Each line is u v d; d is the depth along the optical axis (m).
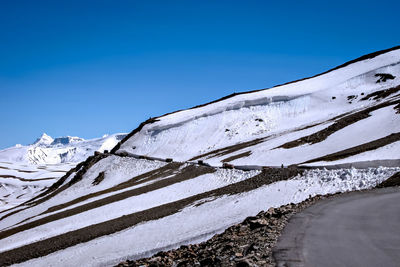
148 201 55.38
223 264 9.37
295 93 138.12
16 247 48.81
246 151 89.81
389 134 58.75
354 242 10.38
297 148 73.81
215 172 62.91
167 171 83.50
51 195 106.38
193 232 28.84
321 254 9.41
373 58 156.88
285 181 36.31
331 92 130.00
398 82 118.44
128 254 28.36
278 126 122.12
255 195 35.00
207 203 41.19
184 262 10.99
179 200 51.00
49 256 37.28
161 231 33.31
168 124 149.12
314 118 115.62
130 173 97.69
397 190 21.25
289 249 10.03
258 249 10.34
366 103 109.12
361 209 15.80
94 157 127.06
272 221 14.57
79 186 103.94
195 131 138.88
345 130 73.81
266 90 166.38
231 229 15.52
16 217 86.88
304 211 16.36
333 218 14.12
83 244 38.12
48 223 59.06
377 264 8.41
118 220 46.66
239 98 159.75
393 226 12.09
